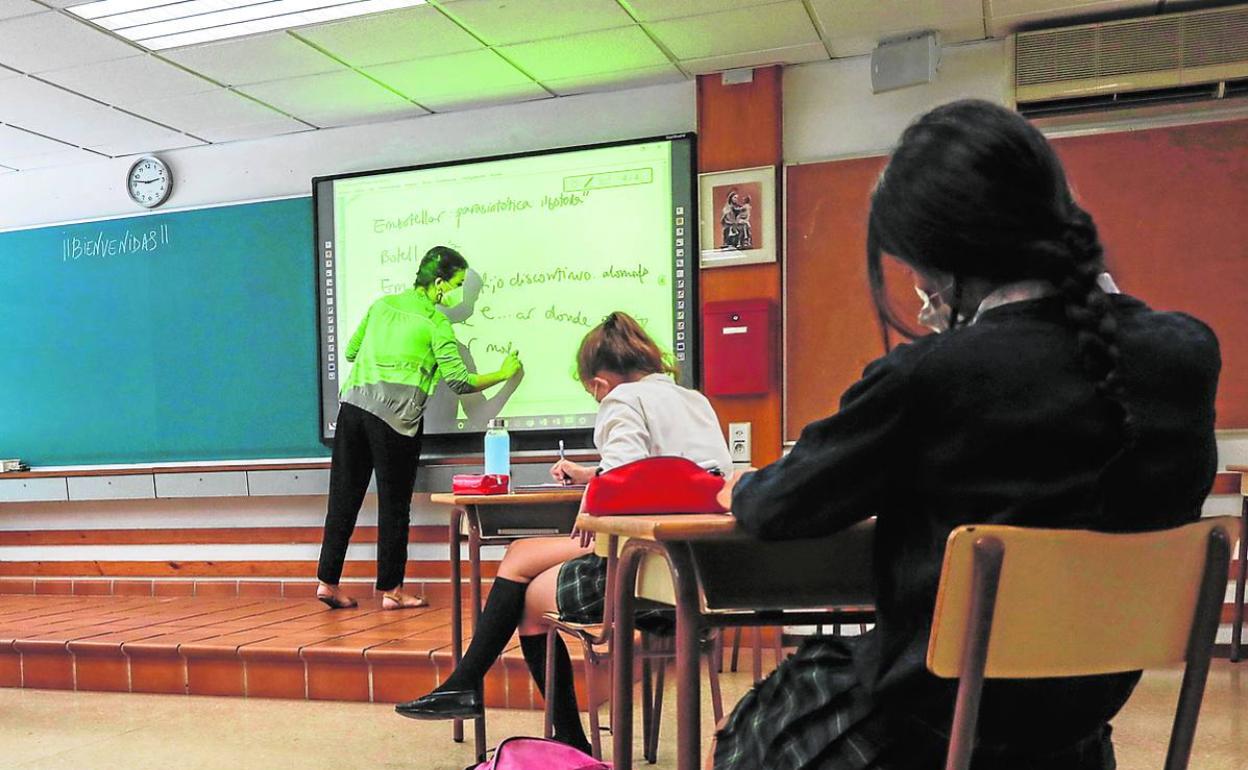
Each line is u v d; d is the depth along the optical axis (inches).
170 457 216.5
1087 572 36.6
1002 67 169.3
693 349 183.5
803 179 177.5
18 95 182.5
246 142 213.5
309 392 207.6
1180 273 160.1
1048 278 37.6
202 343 214.7
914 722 38.5
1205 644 41.3
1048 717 38.4
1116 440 36.0
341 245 205.2
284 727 128.5
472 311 197.2
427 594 199.2
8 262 228.7
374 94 189.0
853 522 39.3
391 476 182.5
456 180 198.7
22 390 226.8
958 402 36.6
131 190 219.3
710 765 45.9
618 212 188.7
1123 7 156.9
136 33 158.7
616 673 55.1
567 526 100.3
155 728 129.6
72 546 224.8
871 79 172.1
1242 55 153.1
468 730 125.1
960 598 35.7
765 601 51.8
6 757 117.3
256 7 151.2
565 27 160.1
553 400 192.5
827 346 174.9
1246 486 149.8
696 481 54.7
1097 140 163.5
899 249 40.4
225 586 213.5
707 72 181.5
